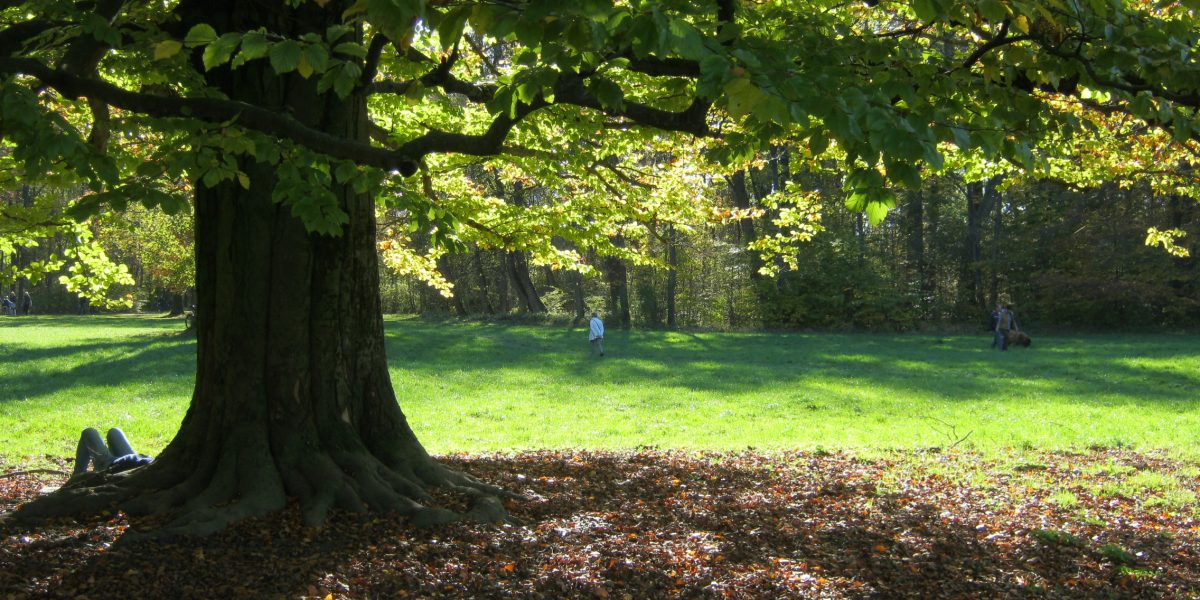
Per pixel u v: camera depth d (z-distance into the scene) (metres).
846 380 20.75
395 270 12.42
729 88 2.98
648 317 42.81
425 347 28.09
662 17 2.98
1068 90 4.76
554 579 5.02
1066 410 15.38
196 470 6.24
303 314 6.37
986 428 13.29
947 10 3.97
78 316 53.47
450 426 15.06
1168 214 39.97
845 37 5.06
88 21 4.30
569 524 6.07
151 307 68.12
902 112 3.59
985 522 6.75
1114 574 5.60
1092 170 11.67
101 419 14.70
